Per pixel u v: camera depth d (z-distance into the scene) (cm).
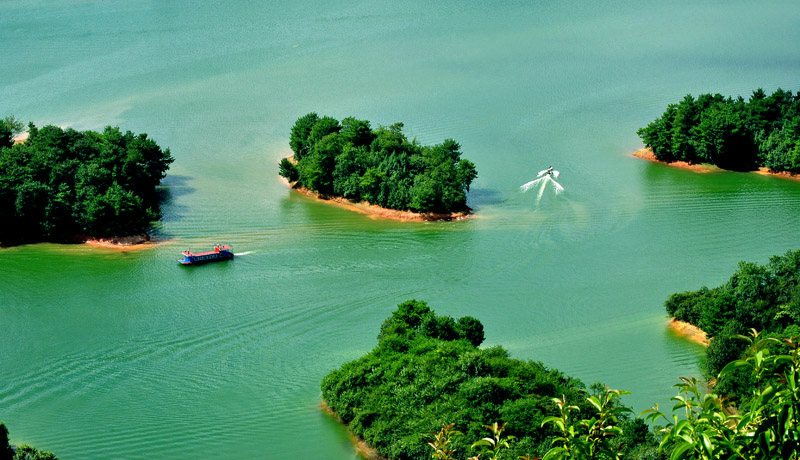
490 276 18338
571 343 14462
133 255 19888
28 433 12031
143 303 17075
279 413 12169
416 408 10956
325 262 19375
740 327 13175
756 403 3353
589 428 3988
